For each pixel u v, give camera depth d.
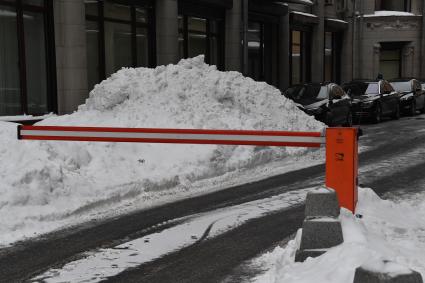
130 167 9.87
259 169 11.47
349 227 5.09
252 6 26.09
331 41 37.91
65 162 8.98
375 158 12.95
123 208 7.91
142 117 12.04
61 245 6.14
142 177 9.38
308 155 13.54
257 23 28.20
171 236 6.48
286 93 20.05
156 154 10.77
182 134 7.09
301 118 15.08
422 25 40.19
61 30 15.68
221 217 7.36
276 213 7.57
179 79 13.40
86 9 16.98
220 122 12.13
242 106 13.66
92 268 5.38
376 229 6.03
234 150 11.79
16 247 6.07
